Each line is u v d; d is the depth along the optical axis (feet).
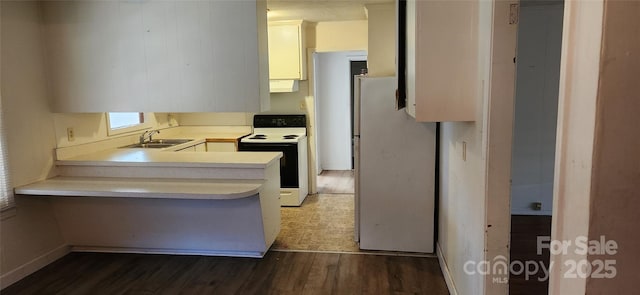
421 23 6.98
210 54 10.22
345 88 22.90
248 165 10.51
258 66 10.10
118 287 9.60
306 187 17.60
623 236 2.21
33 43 10.39
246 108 10.25
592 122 2.19
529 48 13.11
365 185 11.44
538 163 13.69
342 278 9.98
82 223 11.25
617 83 2.11
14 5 9.81
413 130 11.00
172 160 10.89
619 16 2.06
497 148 6.19
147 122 15.34
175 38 10.30
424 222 11.30
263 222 10.73
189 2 10.15
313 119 17.60
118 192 9.48
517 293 8.94
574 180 2.41
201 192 9.34
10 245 9.78
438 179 11.33
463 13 6.89
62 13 10.57
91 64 10.68
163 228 11.14
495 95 6.08
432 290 9.35
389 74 14.49
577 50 2.35
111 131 13.25
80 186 9.98
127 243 11.43
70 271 10.43
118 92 10.68
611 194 2.19
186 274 10.25
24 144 10.09
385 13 14.14
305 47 17.02
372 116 11.15
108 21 10.47
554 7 12.83
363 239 11.67
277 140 15.96
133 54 10.50
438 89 7.08
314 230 13.41
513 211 14.05
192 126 17.99
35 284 9.75
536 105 13.38
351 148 23.50
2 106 9.48
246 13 9.98
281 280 9.91
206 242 11.16
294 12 14.42
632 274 2.24
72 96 10.84
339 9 14.11
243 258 11.19
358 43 16.74
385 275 10.11
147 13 10.32
